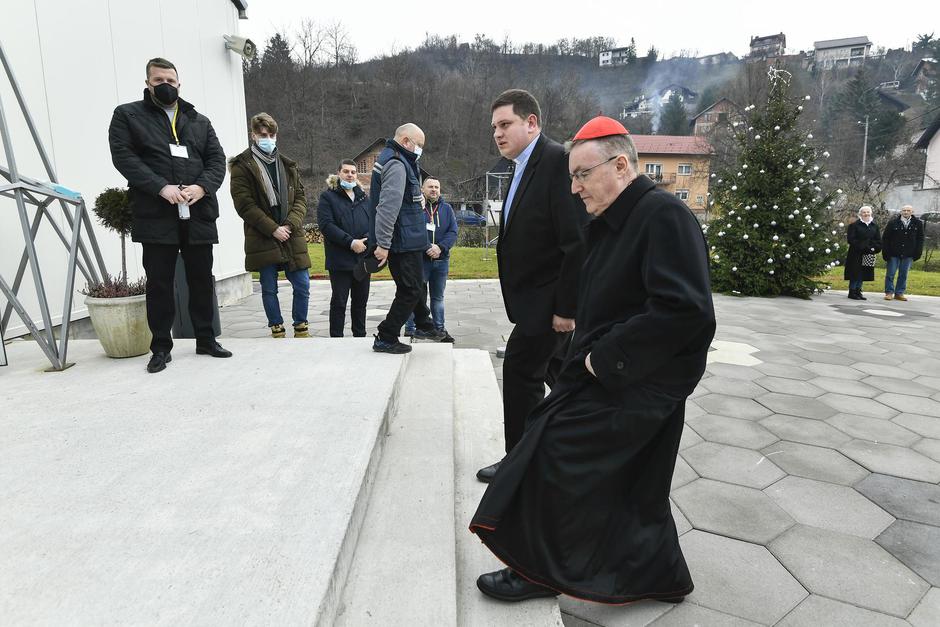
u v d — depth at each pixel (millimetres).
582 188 1548
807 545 2127
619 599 1583
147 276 3053
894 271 8992
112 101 5227
